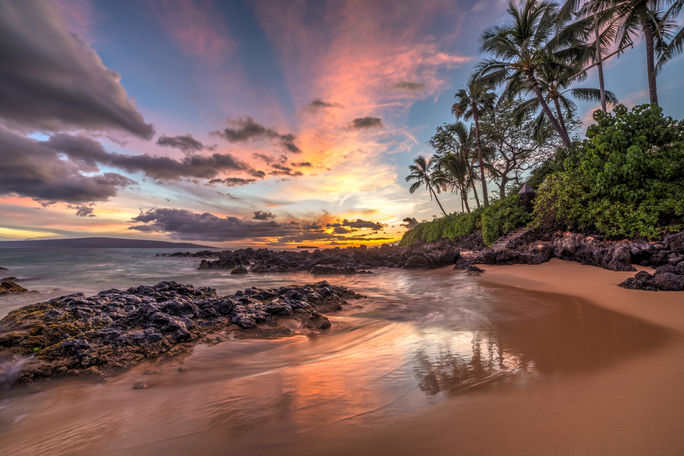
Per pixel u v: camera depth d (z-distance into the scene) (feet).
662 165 37.65
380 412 7.94
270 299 27.43
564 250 44.45
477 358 12.14
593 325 16.62
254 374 12.32
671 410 7.39
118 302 22.38
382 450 6.23
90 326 17.71
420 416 7.60
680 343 13.01
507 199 65.51
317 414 8.05
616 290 26.55
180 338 17.25
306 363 13.28
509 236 59.21
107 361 13.96
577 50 70.74
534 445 6.16
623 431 6.54
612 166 39.99
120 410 9.56
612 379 9.43
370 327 19.79
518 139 97.25
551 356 11.97
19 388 11.75
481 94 88.63
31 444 7.91
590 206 43.16
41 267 83.10
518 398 8.36
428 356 12.71
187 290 30.01
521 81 70.03
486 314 20.86
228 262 85.40
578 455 5.77
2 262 99.35
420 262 68.18
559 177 49.96
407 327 18.94
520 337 14.98
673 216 36.60
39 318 17.75
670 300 21.85
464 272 49.39
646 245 34.91
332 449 6.36
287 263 86.02
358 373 11.12
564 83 70.54
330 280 55.42
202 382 11.70
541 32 65.87
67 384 12.07
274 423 7.72
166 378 12.39
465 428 6.93
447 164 112.78
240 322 20.21
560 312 20.24
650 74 54.34
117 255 154.20
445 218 107.14
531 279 36.22
